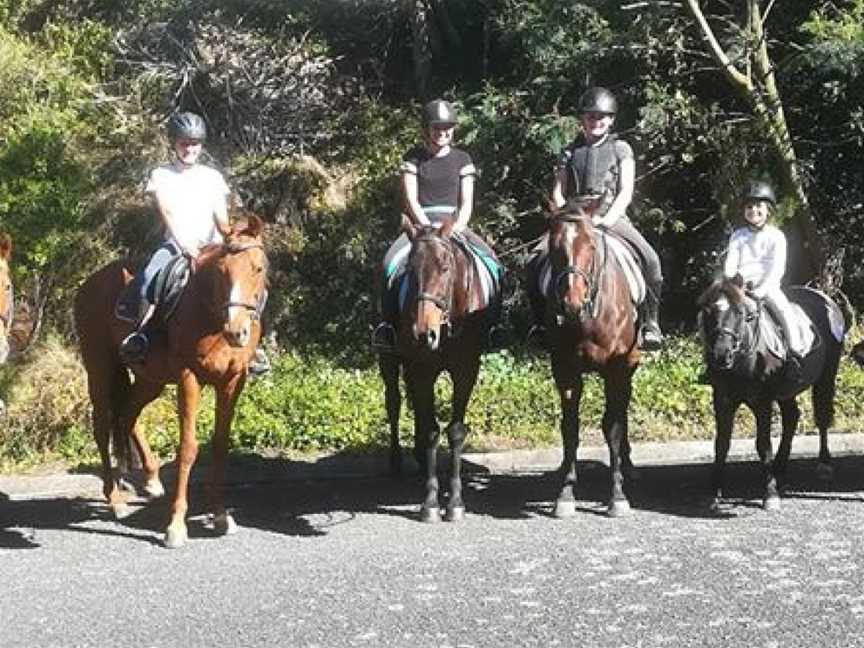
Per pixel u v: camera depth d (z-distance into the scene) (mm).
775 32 16750
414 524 9906
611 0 15719
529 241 16781
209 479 10555
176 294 9586
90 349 10492
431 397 10078
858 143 16484
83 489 11492
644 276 10266
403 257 10297
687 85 16656
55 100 17109
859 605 7504
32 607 7742
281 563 8711
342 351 16594
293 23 19500
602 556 8734
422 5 19531
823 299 11336
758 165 16047
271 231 17375
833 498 10625
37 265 13930
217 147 18141
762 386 10125
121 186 16844
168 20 18750
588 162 10242
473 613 7453
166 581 8297
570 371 9945
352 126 18984
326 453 12383
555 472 12023
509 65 19094
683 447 12664
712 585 7961
